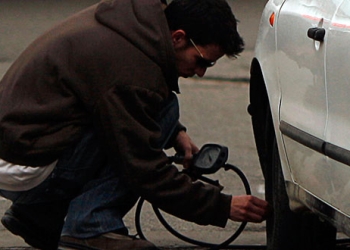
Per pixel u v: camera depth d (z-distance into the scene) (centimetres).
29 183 691
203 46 681
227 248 869
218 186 766
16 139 669
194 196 696
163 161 687
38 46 686
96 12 681
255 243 896
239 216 709
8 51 1934
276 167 780
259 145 851
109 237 713
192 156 768
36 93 671
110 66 660
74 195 721
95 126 675
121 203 725
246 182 787
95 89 661
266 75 790
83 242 719
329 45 650
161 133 718
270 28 797
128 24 666
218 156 755
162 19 667
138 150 672
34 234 729
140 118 670
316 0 712
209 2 680
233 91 1650
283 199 766
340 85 627
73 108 671
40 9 2484
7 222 728
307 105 692
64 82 666
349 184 612
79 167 699
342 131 625
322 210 670
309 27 697
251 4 2633
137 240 714
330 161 643
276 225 777
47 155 676
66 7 2522
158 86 668
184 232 926
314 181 679
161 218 847
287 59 739
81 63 662
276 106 762
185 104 1531
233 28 685
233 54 695
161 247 880
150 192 685
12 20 2311
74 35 671
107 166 714
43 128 672
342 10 650
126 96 661
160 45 662
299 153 706
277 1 813
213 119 1430
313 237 775
